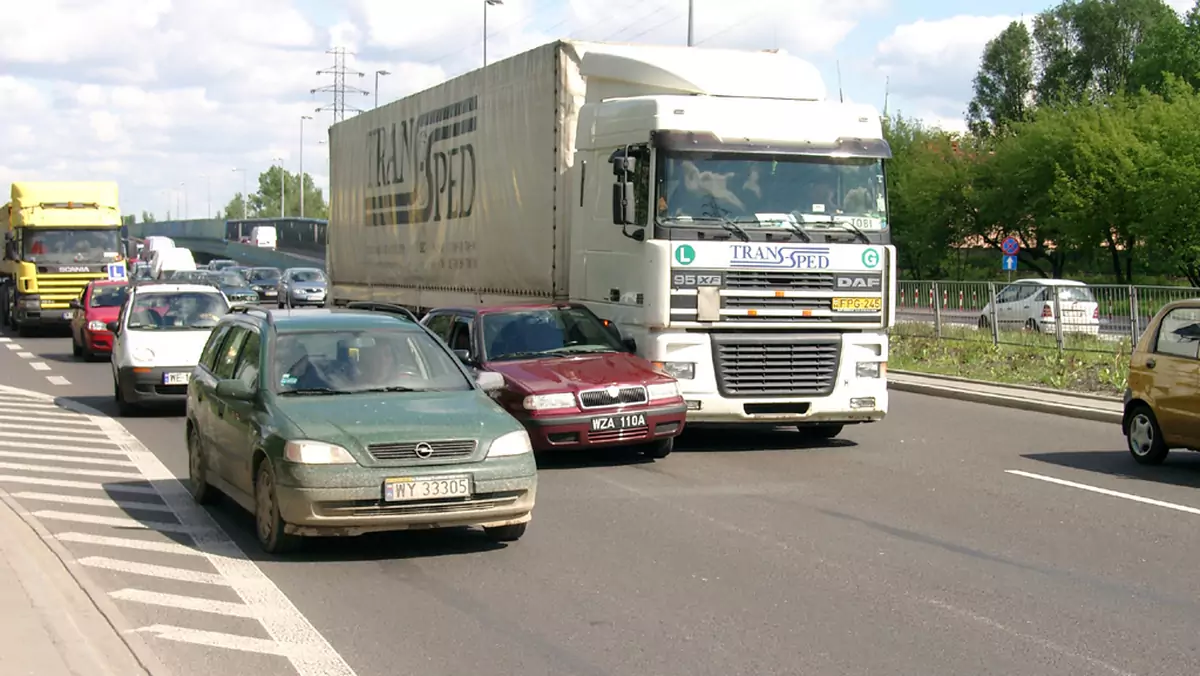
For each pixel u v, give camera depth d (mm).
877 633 6805
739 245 13445
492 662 6281
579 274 15031
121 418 17422
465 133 18281
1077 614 7203
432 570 8273
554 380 12531
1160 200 53219
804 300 13680
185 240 111938
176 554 8727
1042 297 23547
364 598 7543
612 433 12477
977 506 10594
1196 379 12195
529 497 8703
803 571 8242
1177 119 54875
